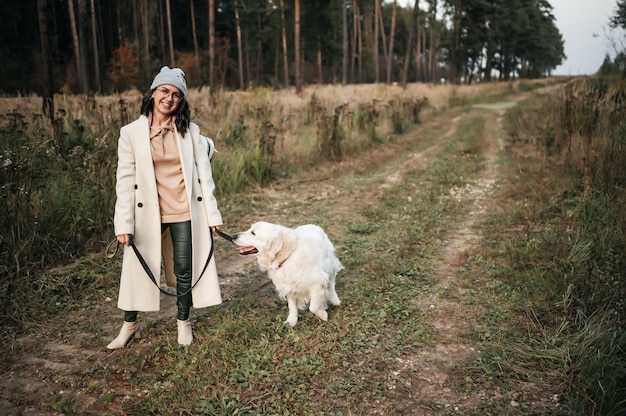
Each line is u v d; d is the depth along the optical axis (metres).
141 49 36.34
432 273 5.32
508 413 2.90
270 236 3.81
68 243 5.58
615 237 5.22
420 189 9.50
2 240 5.01
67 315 4.30
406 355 3.64
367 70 69.94
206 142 3.80
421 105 23.50
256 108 14.20
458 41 44.91
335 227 7.18
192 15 42.19
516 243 5.88
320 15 42.41
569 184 8.02
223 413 2.91
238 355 3.58
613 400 2.76
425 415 2.94
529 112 20.80
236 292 4.88
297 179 10.45
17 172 6.16
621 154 7.50
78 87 27.70
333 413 2.95
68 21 36.94
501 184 9.61
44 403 3.01
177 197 3.58
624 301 3.86
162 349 3.70
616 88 10.95
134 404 3.03
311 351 3.62
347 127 14.96
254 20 48.41
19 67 27.77
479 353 3.64
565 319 3.94
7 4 31.19
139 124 3.49
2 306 4.20
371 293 4.75
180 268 3.62
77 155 7.10
